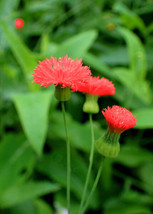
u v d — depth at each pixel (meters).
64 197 0.27
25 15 0.40
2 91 0.31
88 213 0.28
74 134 0.28
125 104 0.34
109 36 0.43
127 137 0.35
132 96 0.35
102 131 0.31
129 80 0.31
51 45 0.34
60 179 0.26
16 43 0.28
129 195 0.28
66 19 0.45
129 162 0.29
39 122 0.23
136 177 0.31
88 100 0.17
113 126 0.16
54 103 0.28
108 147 0.16
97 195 0.27
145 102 0.33
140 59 0.32
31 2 0.46
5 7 0.40
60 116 0.31
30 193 0.23
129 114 0.16
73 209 0.26
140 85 0.31
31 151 0.27
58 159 0.28
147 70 0.38
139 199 0.28
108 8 0.49
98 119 0.34
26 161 0.26
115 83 0.35
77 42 0.29
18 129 0.33
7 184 0.24
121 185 0.31
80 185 0.27
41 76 0.16
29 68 0.28
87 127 0.29
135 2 0.46
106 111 0.16
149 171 0.31
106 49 0.40
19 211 0.25
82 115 0.36
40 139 0.22
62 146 0.30
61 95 0.16
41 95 0.24
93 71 0.33
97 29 0.42
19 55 0.28
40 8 0.39
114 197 0.29
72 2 0.46
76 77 0.16
